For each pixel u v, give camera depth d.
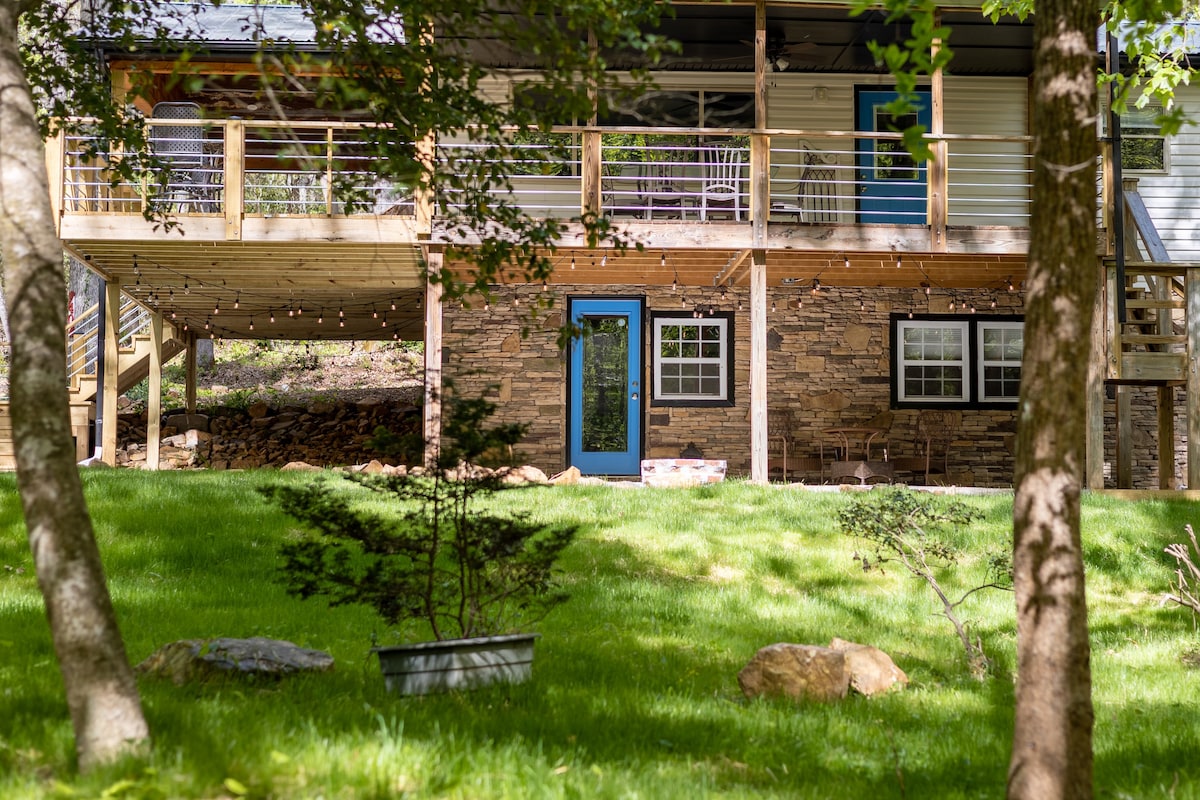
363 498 10.76
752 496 12.00
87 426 16.30
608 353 16.42
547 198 15.58
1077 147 3.66
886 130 16.45
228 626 6.94
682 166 15.52
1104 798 4.41
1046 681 3.59
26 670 5.34
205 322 19.50
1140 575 9.78
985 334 16.95
